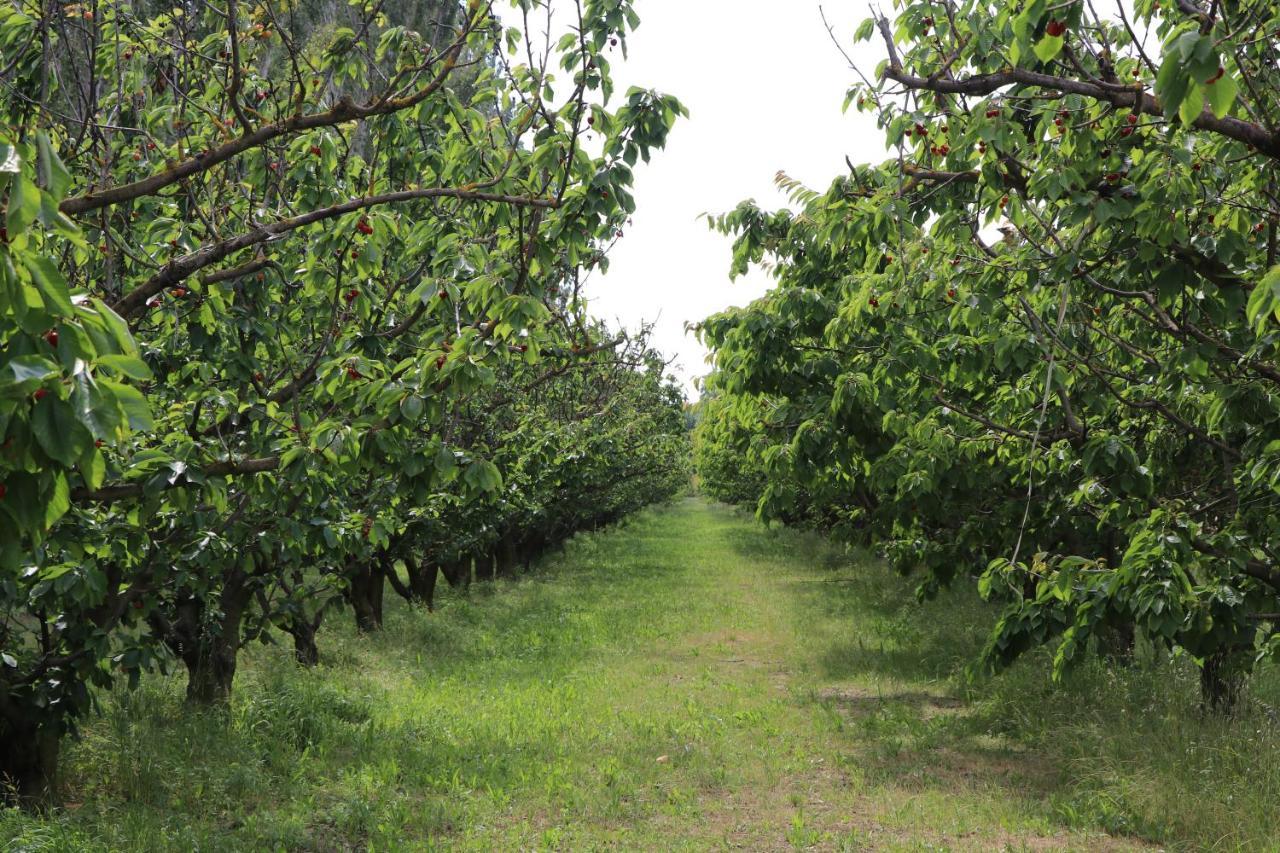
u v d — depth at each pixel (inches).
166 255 238.4
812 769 366.6
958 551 408.5
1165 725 339.9
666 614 778.2
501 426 584.7
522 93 229.0
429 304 203.6
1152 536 219.8
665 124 200.1
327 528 286.2
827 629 684.7
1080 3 130.9
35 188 83.1
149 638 287.0
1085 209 183.0
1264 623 253.0
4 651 272.2
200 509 256.8
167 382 256.4
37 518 92.4
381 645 591.2
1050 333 236.8
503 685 510.9
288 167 254.1
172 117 235.8
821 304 332.2
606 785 343.9
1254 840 259.1
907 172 217.5
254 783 313.3
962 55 211.6
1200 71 102.0
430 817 301.3
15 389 82.3
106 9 204.5
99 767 313.3
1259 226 205.2
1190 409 277.6
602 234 229.8
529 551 1127.6
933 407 333.4
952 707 459.8
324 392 228.1
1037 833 291.6
